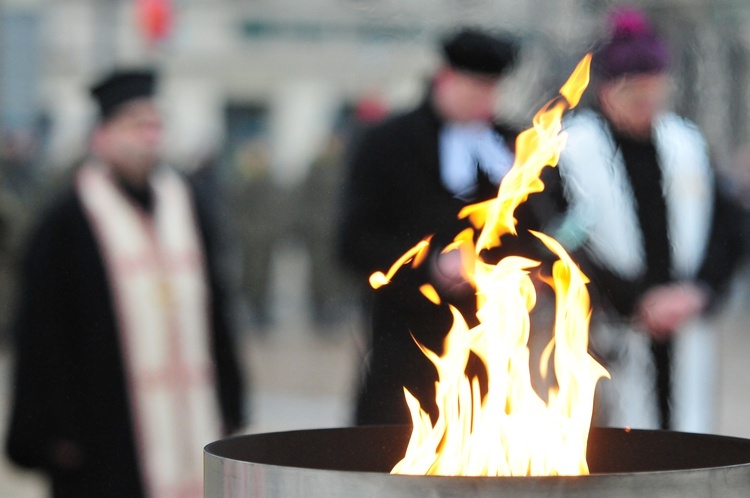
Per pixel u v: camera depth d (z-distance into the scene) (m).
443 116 5.80
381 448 3.53
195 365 6.21
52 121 24.27
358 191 5.83
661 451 3.42
